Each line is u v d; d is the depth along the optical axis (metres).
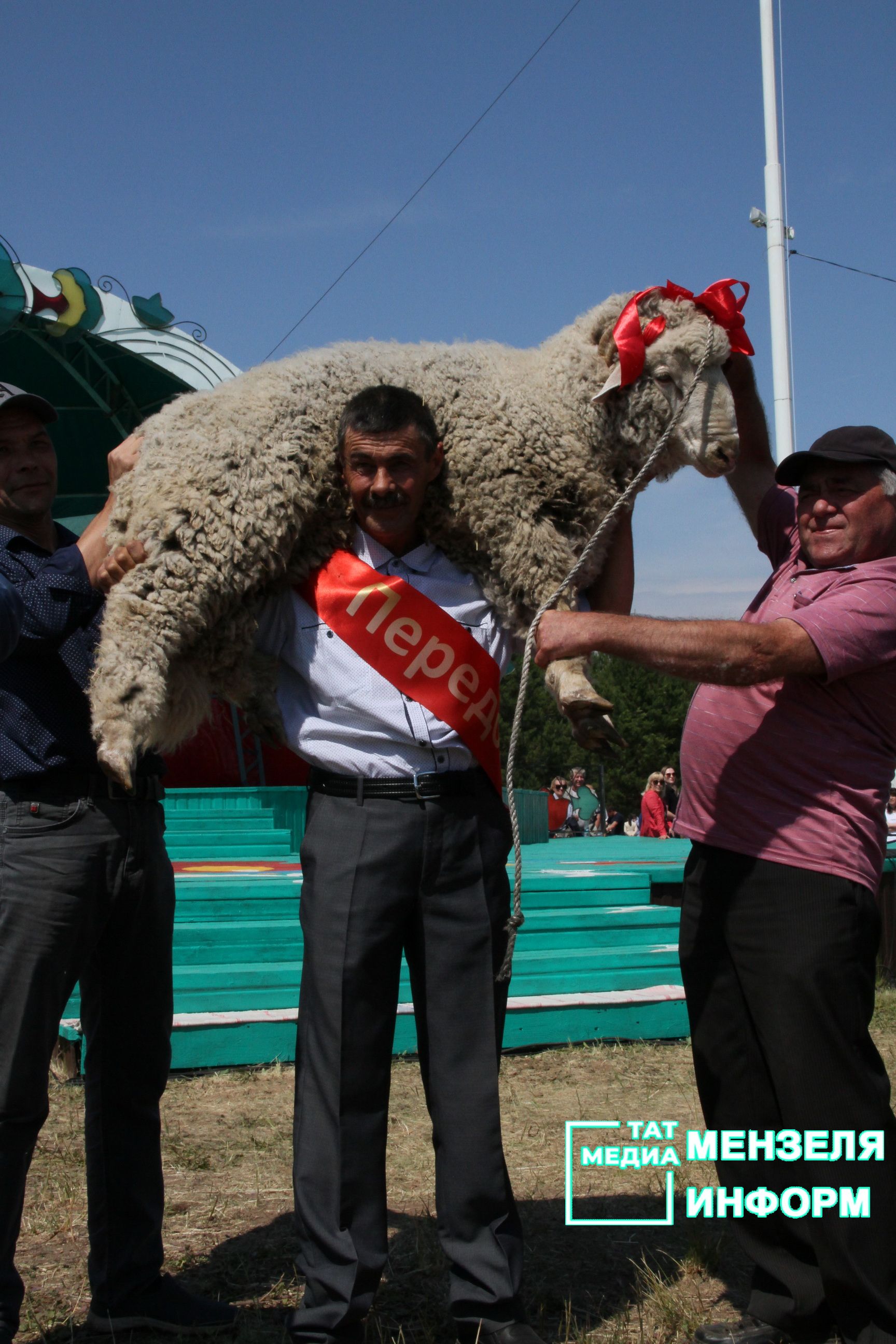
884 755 2.86
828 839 2.76
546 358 3.02
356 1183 2.68
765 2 12.70
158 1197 2.97
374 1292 2.66
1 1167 2.60
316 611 2.85
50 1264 3.29
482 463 2.80
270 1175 4.08
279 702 2.92
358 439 2.66
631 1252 3.46
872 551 2.90
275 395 2.79
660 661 2.61
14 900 2.67
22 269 14.64
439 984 2.79
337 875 2.75
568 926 6.92
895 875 8.00
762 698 2.91
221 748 13.06
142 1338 2.85
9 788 2.71
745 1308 3.07
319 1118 2.70
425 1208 3.73
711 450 2.95
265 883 6.63
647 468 2.78
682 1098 5.20
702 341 2.88
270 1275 3.23
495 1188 2.72
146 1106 2.94
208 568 2.62
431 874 2.77
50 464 2.96
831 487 2.88
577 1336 2.87
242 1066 5.61
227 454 2.66
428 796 2.78
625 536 3.08
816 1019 2.69
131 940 2.85
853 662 2.70
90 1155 2.93
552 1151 4.43
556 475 2.84
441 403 2.86
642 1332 2.85
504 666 2.98
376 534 2.83
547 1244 3.50
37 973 2.65
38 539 3.00
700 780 3.00
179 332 16.03
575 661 2.68
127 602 2.60
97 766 2.76
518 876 2.64
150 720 2.56
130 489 2.71
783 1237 2.91
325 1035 2.71
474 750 2.84
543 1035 6.12
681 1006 6.44
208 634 2.75
